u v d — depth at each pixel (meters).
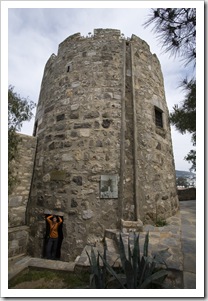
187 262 2.41
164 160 5.17
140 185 4.22
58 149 4.55
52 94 5.32
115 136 4.32
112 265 2.39
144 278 2.03
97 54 4.96
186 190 8.63
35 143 5.38
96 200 3.95
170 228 3.81
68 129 4.55
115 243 3.27
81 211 3.90
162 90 6.02
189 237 3.28
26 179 5.00
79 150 4.29
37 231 4.29
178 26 2.02
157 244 2.97
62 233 4.15
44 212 4.31
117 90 4.67
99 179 4.05
